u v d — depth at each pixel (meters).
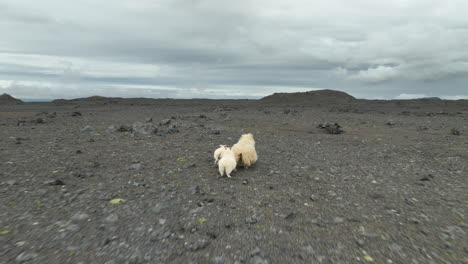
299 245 4.49
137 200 6.41
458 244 4.60
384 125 25.42
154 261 3.97
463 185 7.99
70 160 10.05
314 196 6.88
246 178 8.43
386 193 7.25
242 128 22.56
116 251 4.21
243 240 4.63
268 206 6.22
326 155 12.30
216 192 7.10
